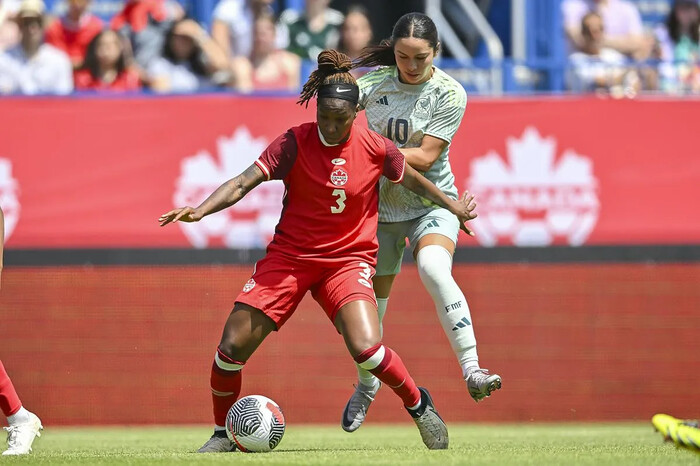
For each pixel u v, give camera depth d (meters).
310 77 18.31
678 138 37.72
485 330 37.75
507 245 37.69
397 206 21.45
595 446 21.98
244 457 18.00
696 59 47.41
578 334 37.81
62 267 36.94
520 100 37.66
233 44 43.50
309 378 37.28
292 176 18.75
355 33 42.66
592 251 37.72
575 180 37.62
